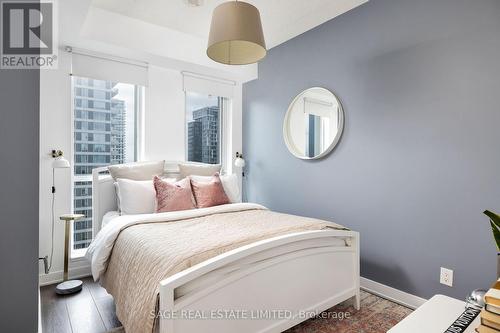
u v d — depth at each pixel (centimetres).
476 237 193
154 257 153
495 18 185
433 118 214
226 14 172
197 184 293
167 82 341
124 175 289
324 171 295
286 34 320
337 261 204
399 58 234
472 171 195
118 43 278
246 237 171
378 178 248
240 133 406
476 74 193
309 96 308
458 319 103
